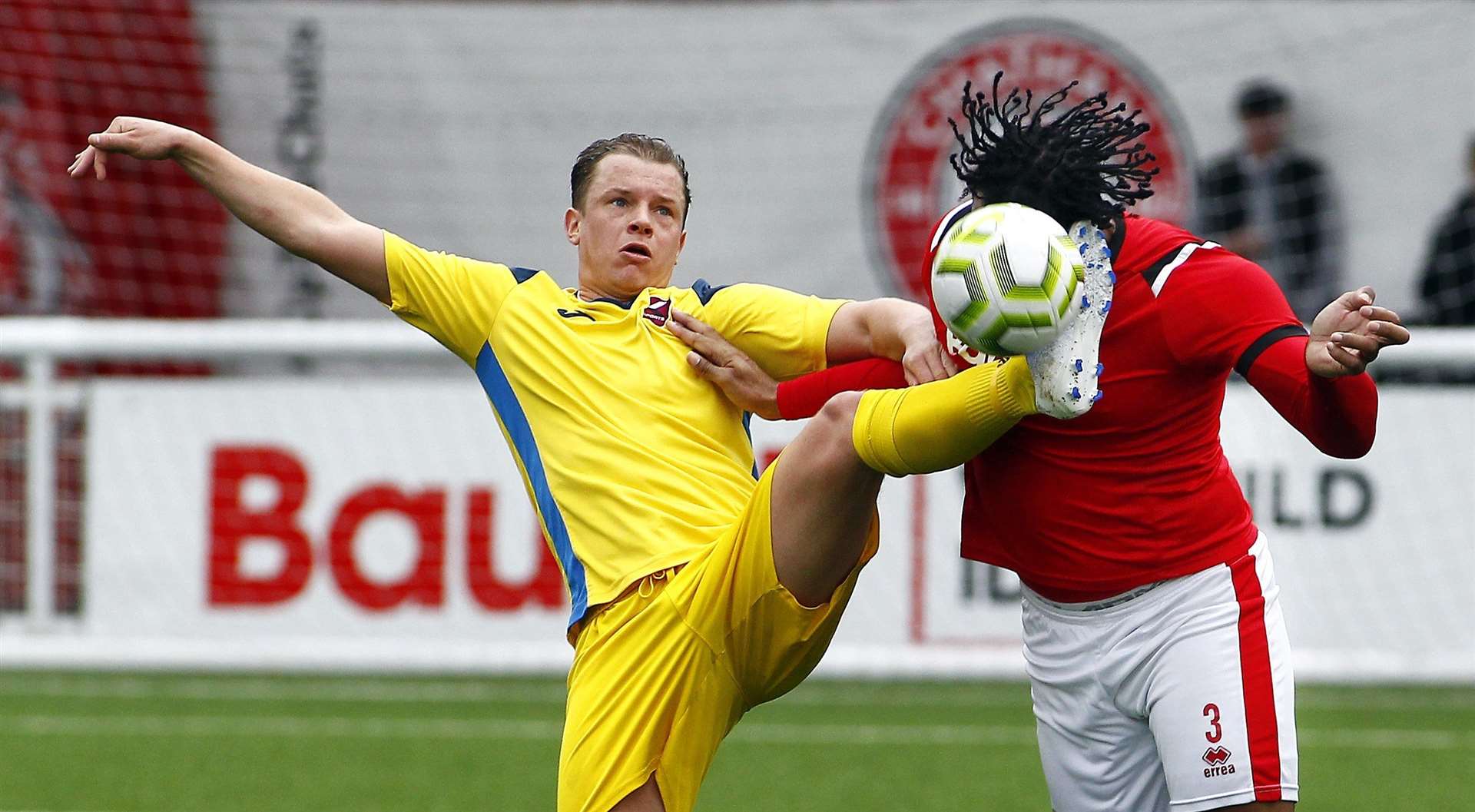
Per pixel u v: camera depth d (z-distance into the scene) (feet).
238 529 94.63
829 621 40.42
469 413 93.71
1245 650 38.99
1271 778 38.37
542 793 69.62
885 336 42.73
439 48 119.24
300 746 78.84
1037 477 39.91
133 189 118.93
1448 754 77.66
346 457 94.22
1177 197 114.73
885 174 116.88
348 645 93.71
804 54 117.19
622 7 118.32
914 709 88.99
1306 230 112.47
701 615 39.91
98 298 118.21
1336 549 91.35
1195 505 39.55
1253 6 114.01
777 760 75.92
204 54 119.75
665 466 41.63
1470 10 112.57
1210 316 38.01
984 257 33.94
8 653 94.63
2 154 116.06
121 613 95.09
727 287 45.16
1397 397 91.56
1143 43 114.73
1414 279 113.19
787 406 42.83
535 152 119.55
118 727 83.20
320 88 119.75
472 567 93.45
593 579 41.22
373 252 43.62
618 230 44.11
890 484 93.09
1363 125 113.70
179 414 95.09
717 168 117.91
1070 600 40.70
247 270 120.67
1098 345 36.22
